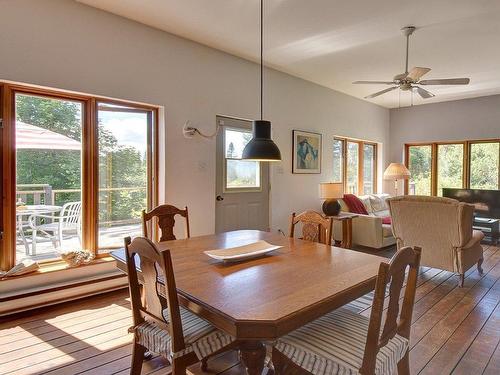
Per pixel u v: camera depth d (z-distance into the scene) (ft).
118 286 10.67
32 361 6.76
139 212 11.68
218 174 13.65
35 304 9.06
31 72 8.84
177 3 9.45
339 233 17.48
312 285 4.86
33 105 9.48
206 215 12.96
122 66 10.50
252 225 15.02
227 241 7.91
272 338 3.74
